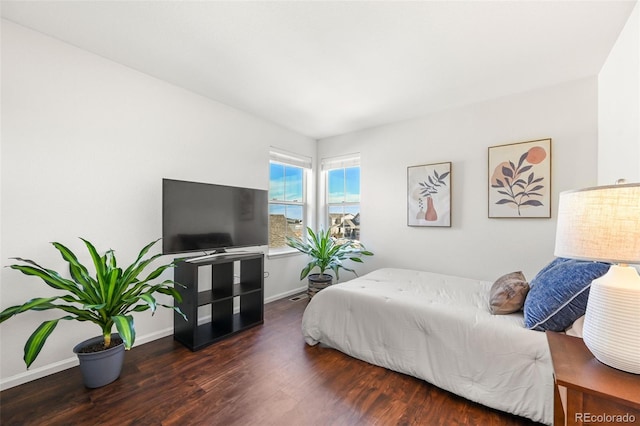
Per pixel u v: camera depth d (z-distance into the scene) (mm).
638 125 1516
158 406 1540
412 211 3275
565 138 2404
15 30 1746
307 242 4066
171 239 2238
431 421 1447
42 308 1538
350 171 3965
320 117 3324
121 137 2213
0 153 1704
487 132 2795
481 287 2344
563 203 997
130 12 1634
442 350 1691
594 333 930
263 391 1683
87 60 2037
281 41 1893
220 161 2920
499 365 1486
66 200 1948
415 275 2797
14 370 1740
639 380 834
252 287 2803
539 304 1444
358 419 1458
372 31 1771
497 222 2732
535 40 1838
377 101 2854
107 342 1781
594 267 1332
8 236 1729
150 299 1771
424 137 3223
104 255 1901
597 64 2127
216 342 2334
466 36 1804
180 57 2107
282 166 3785
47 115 1867
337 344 2146
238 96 2770
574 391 835
